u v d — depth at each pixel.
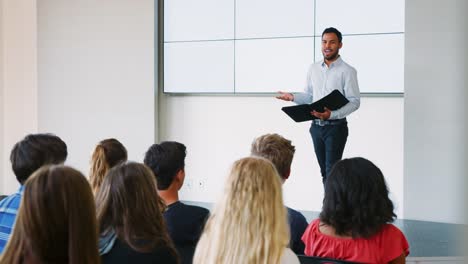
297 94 5.08
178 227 2.27
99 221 1.77
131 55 6.74
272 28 6.32
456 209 5.38
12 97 7.15
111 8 6.78
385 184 2.13
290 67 6.28
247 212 1.61
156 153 2.48
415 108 5.53
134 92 6.76
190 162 6.84
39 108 7.07
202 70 6.65
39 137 2.54
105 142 2.88
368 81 5.98
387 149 6.04
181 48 6.72
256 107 6.52
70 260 1.33
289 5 6.23
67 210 1.34
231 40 6.50
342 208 2.09
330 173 2.17
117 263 1.71
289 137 6.40
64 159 2.58
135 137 6.79
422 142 5.52
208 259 1.64
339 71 4.95
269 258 1.58
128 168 1.81
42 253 1.34
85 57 6.90
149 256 1.72
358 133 6.13
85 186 1.38
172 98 6.88
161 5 6.76
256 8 6.37
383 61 5.91
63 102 7.02
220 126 6.69
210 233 1.68
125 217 1.75
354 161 2.14
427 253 4.50
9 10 7.09
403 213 5.66
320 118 4.60
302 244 2.52
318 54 6.15
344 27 6.04
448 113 5.35
